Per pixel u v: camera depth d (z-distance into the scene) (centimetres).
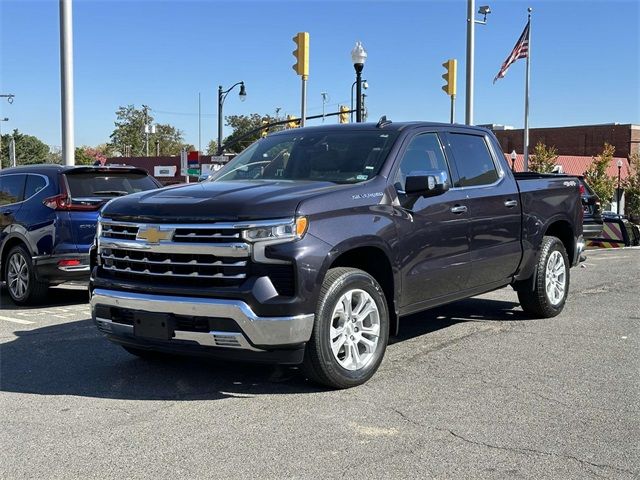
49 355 619
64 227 855
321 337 476
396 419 442
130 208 505
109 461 382
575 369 560
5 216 904
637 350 622
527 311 763
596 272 1184
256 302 449
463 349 627
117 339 516
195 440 411
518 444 401
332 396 489
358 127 617
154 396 497
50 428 434
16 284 891
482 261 638
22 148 8144
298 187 506
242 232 454
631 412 456
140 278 494
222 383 527
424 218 563
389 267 533
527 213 708
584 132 6322
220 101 3086
